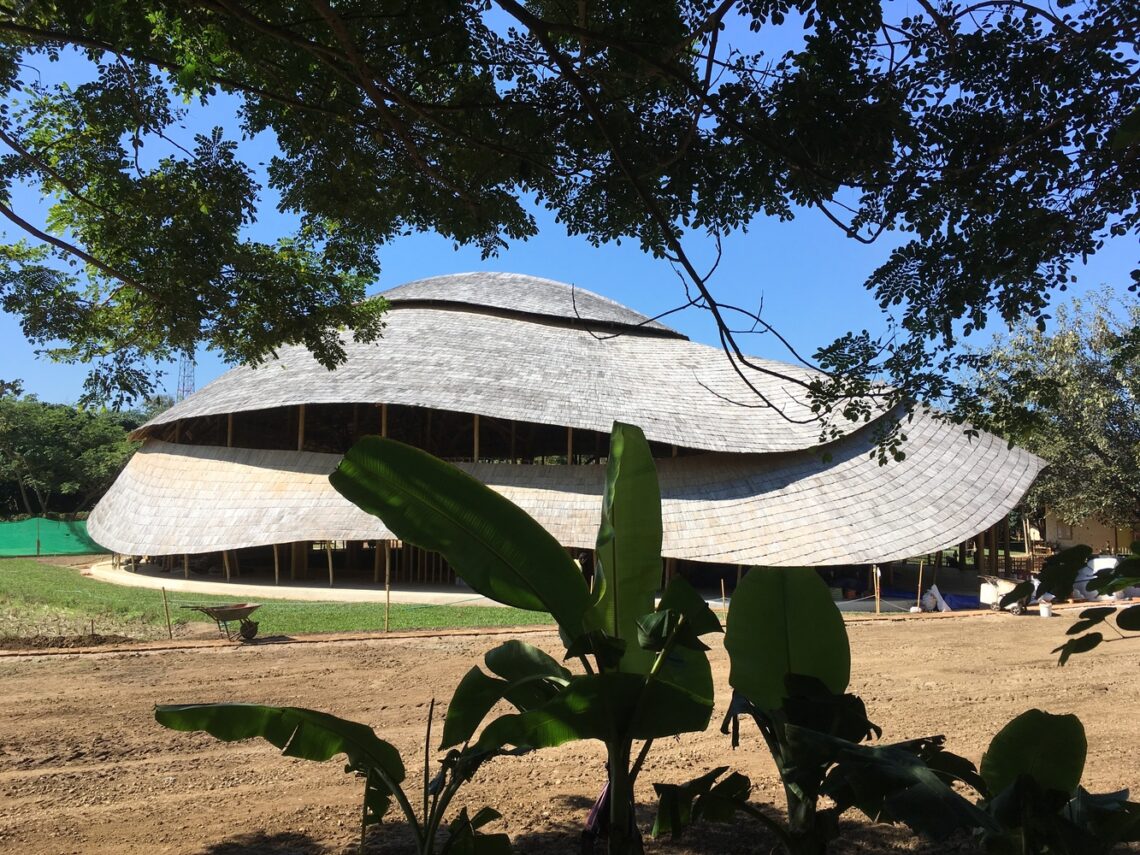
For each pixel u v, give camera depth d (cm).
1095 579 328
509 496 2675
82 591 2409
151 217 940
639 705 335
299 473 2822
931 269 577
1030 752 349
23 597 2170
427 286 3934
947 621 1830
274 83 734
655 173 613
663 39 522
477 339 3206
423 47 586
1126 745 790
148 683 1052
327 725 371
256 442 3712
